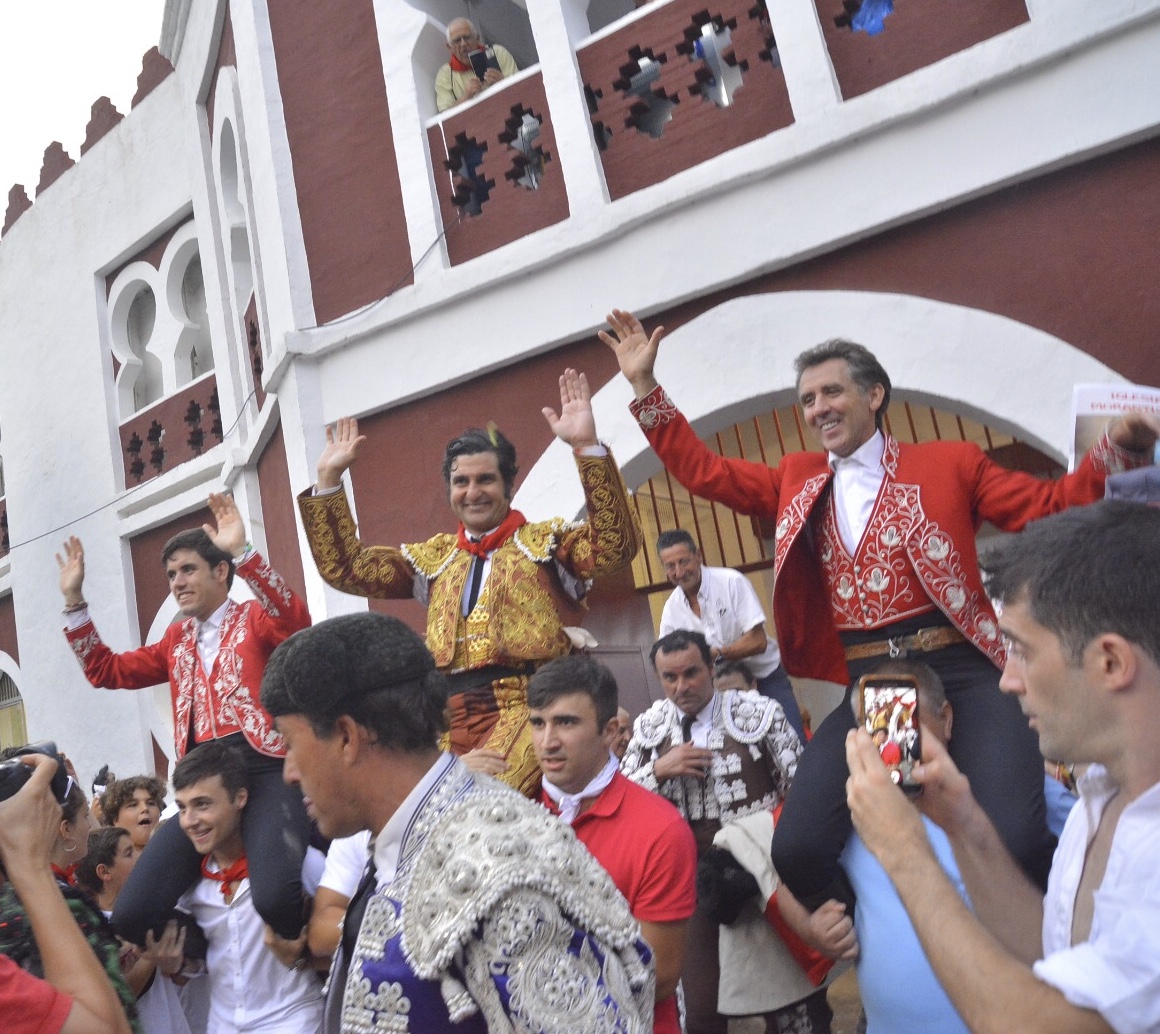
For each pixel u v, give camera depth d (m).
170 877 3.29
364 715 1.68
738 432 6.80
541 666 3.11
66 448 10.52
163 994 3.36
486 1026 1.49
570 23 5.62
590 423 3.17
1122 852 1.39
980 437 6.34
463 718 3.14
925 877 1.58
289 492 6.89
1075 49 4.26
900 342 4.62
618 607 5.88
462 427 5.81
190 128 9.12
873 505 2.92
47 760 2.17
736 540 7.12
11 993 1.78
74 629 4.25
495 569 3.22
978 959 1.45
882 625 2.86
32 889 2.01
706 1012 3.60
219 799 3.23
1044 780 2.55
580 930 1.50
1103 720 1.42
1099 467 2.61
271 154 6.50
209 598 3.78
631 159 5.42
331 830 1.73
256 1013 3.26
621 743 3.05
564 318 5.43
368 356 6.07
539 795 2.97
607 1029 1.43
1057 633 1.45
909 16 4.73
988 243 4.51
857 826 1.71
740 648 4.89
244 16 6.86
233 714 3.53
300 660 1.69
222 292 8.72
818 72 4.82
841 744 2.75
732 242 5.02
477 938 1.46
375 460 6.08
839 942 2.61
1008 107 4.42
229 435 8.61
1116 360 4.20
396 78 6.09
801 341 4.86
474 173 5.98
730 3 5.18
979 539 6.50
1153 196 4.18
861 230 4.70
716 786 3.74
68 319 10.69
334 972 1.75
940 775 2.02
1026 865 2.40
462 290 5.69
